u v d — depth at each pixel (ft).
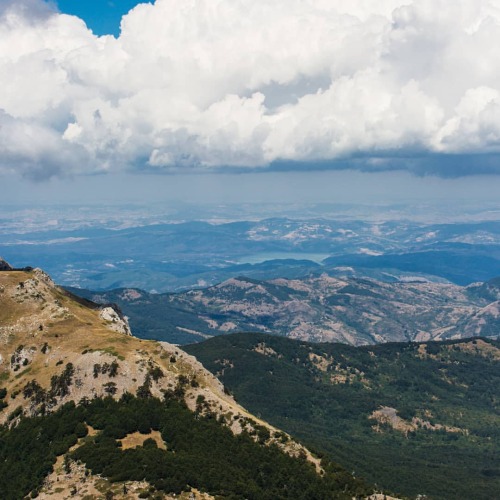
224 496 616.39
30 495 618.44
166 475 625.82
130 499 578.25
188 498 595.88
